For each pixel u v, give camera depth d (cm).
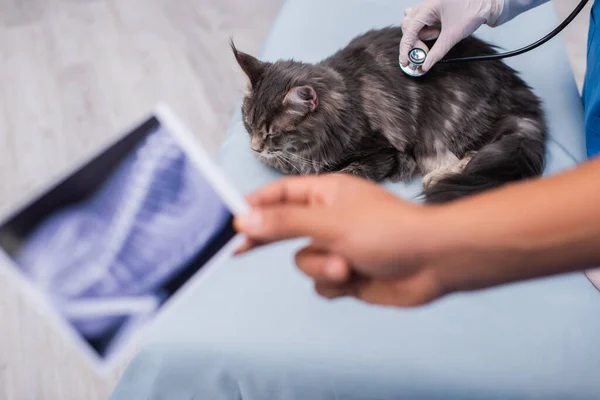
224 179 51
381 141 111
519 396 72
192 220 50
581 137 105
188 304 79
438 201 90
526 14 127
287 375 76
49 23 223
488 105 108
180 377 78
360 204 47
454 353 75
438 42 103
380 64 112
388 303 54
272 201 54
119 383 80
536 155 98
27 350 136
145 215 50
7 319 140
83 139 184
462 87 108
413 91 109
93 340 47
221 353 75
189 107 191
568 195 40
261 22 220
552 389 72
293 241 88
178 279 49
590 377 73
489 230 41
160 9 227
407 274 47
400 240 44
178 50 210
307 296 81
